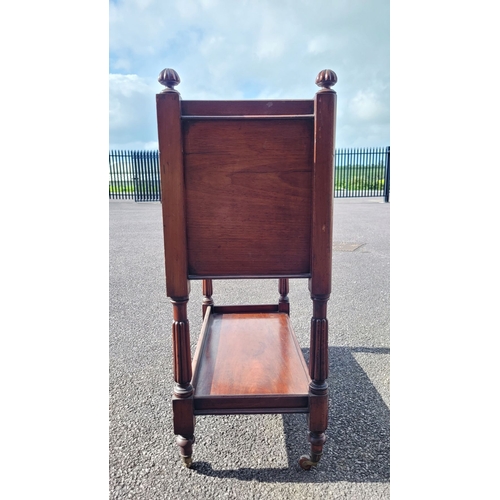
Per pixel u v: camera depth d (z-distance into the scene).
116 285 3.60
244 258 1.27
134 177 11.86
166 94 1.15
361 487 1.27
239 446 1.48
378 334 2.49
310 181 1.23
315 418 1.31
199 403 1.35
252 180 1.23
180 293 1.26
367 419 1.63
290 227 1.26
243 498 1.23
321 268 1.25
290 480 1.31
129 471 1.35
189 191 1.23
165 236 1.22
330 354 2.22
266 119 1.19
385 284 3.55
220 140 1.20
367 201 11.49
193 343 2.38
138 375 2.01
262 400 1.34
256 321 2.20
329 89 1.17
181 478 1.32
